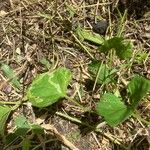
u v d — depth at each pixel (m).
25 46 0.28
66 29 0.29
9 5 0.29
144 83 0.23
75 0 0.30
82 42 0.28
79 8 0.30
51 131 0.25
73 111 0.26
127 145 0.25
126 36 0.29
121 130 0.25
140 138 0.25
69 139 0.25
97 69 0.26
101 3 0.30
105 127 0.25
